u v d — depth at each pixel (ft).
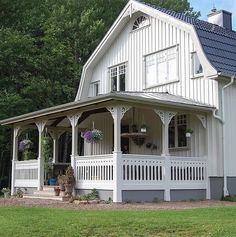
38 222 29.50
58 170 66.74
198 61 58.29
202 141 56.08
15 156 67.72
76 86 99.09
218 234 26.18
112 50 73.15
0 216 32.78
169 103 50.26
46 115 58.75
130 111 64.64
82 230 27.17
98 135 54.60
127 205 43.91
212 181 54.85
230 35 64.69
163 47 63.31
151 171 49.75
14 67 88.69
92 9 107.24
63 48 94.84
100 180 49.21
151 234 26.61
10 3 95.55
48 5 110.63
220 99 55.21
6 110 80.23
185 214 34.47
